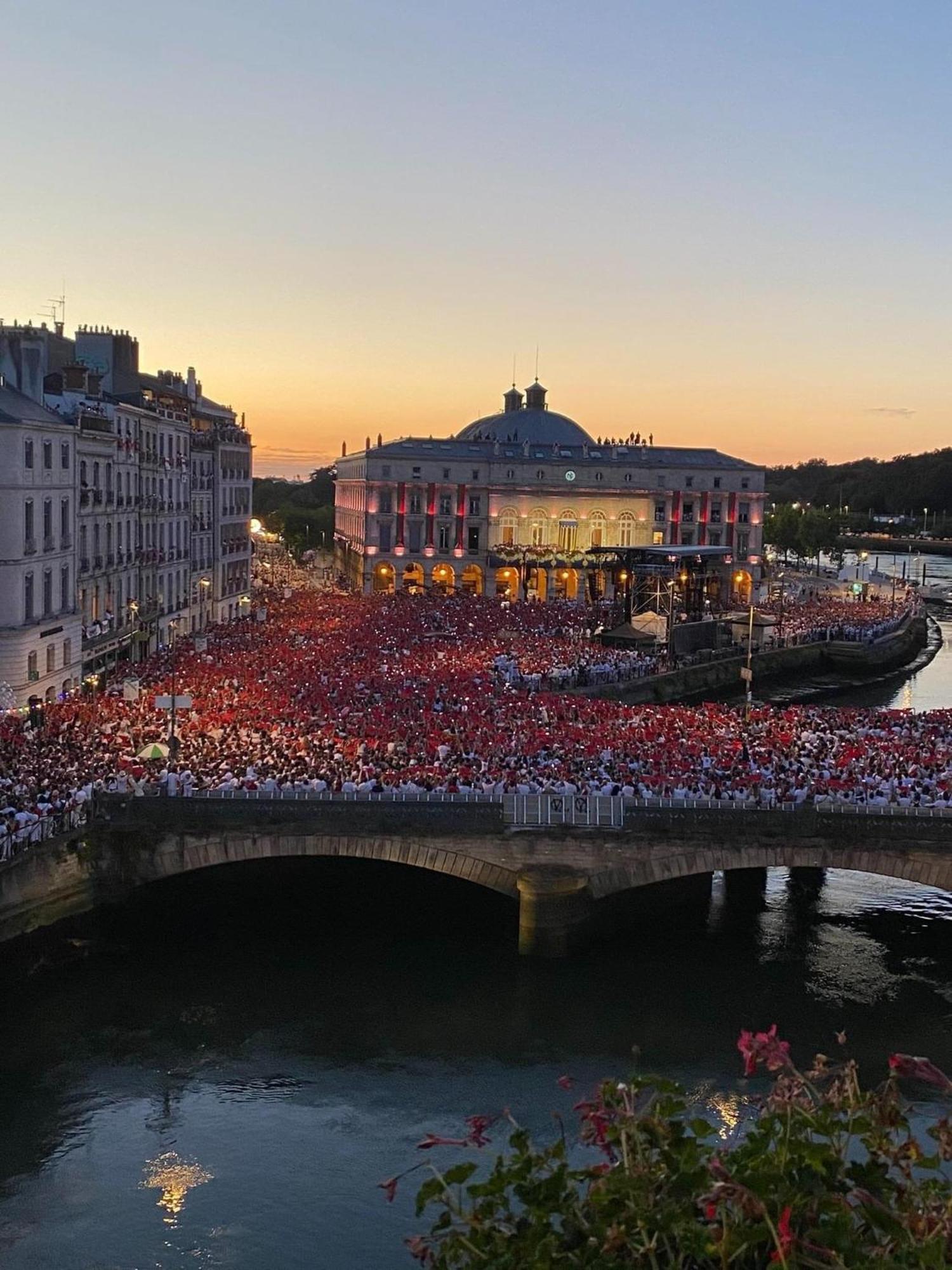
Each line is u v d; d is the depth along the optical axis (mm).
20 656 78938
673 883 61500
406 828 54125
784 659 148875
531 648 119625
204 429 141375
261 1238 35000
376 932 58500
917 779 61531
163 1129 40688
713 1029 48688
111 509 101562
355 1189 37469
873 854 53438
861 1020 49625
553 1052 46656
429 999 50969
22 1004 49094
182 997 50531
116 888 54500
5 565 78312
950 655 180625
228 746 64750
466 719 74812
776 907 63156
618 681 118000
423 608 151875
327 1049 46469
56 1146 39500
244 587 155500
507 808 54500
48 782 55688
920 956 56750
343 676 92000
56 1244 34531
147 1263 33719
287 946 56344
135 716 72375
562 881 53875
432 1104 42531
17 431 78188
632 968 54406
